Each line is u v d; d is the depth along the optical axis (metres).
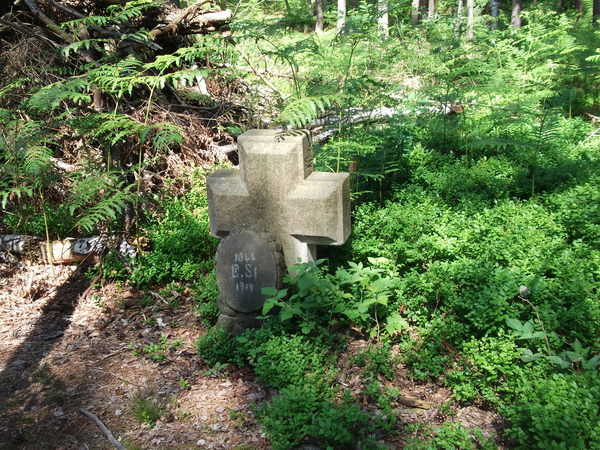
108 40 7.82
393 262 5.38
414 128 8.91
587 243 5.54
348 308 4.82
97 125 6.21
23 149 6.04
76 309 5.81
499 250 5.28
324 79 7.21
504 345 4.02
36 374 4.74
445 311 4.76
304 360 4.37
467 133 8.43
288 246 5.09
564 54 10.77
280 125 8.05
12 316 5.70
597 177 6.74
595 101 10.64
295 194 4.91
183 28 8.84
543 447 3.16
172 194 7.48
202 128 8.45
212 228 5.29
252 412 4.18
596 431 3.19
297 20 15.20
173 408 4.31
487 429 3.85
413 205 6.43
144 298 5.87
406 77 10.12
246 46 9.73
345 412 3.72
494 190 6.79
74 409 4.34
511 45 11.82
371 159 7.29
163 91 8.70
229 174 5.29
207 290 5.51
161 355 4.92
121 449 3.88
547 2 17.02
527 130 8.66
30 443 3.99
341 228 4.95
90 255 6.44
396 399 4.14
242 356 4.77
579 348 3.88
